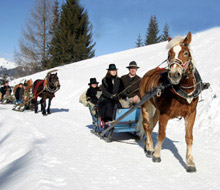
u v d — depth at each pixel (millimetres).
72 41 37344
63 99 16422
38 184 2949
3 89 18094
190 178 3566
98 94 6566
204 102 8211
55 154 4465
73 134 6578
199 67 12547
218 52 14086
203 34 22203
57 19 42500
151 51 23359
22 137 6098
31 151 4656
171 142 5824
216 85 8828
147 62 18188
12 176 3486
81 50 37750
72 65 27781
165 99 4020
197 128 7086
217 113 7168
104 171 3715
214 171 3871
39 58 39625
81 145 5363
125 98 5973
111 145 5477
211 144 5605
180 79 3721
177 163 4242
